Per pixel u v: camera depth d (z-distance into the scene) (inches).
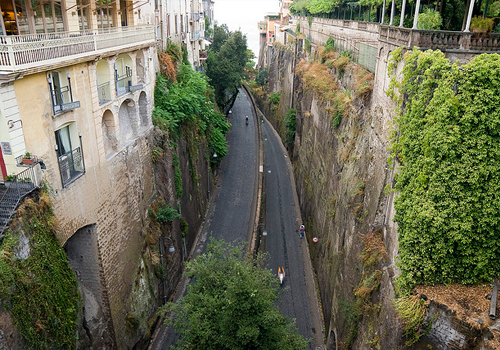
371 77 868.0
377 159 730.2
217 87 2207.2
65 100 629.3
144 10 1152.8
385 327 553.0
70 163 647.1
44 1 648.4
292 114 1982.0
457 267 498.9
